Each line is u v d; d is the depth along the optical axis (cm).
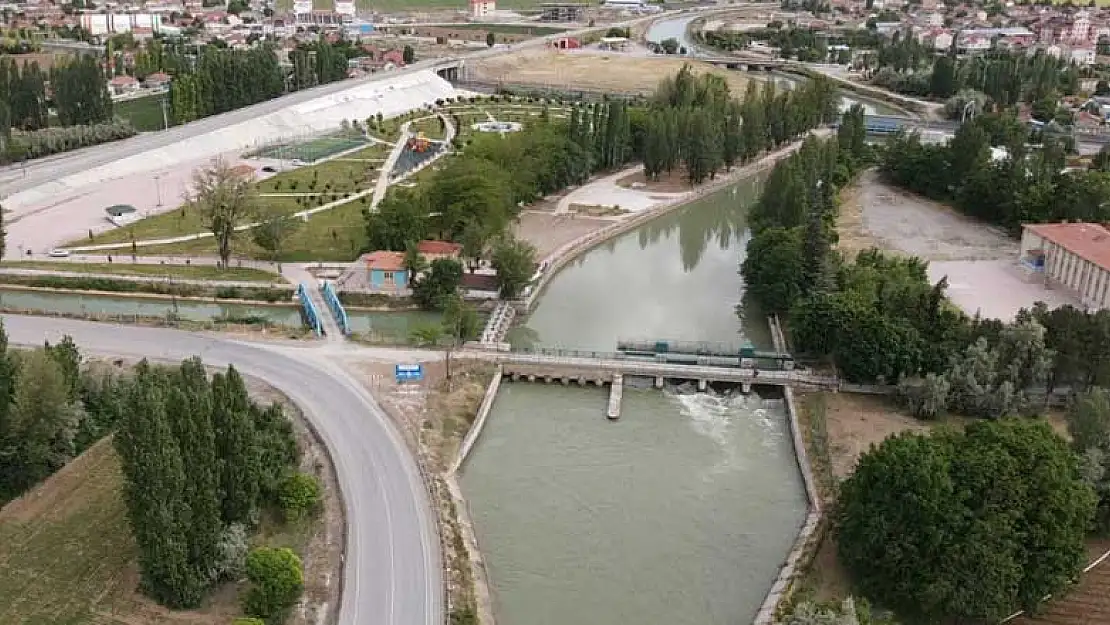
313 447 12481
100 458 12088
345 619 9262
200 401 9650
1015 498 9762
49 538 10475
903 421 14012
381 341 16225
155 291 18538
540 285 19912
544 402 15150
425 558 10281
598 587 10638
